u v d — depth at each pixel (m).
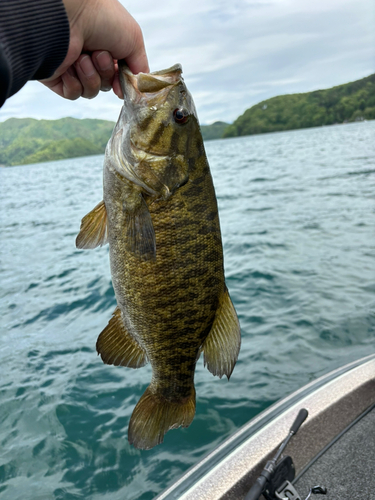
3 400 1.19
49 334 1.62
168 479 0.88
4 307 1.98
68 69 0.36
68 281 2.27
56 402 1.16
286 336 1.36
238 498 0.51
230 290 1.78
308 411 0.63
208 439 0.98
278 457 0.53
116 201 0.40
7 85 0.19
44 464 0.95
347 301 1.56
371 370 0.71
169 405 0.44
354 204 3.40
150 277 0.40
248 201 4.21
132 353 0.43
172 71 0.41
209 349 0.43
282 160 9.06
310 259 2.09
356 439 0.61
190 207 0.40
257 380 1.16
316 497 0.54
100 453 0.97
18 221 4.81
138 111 0.39
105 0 0.33
